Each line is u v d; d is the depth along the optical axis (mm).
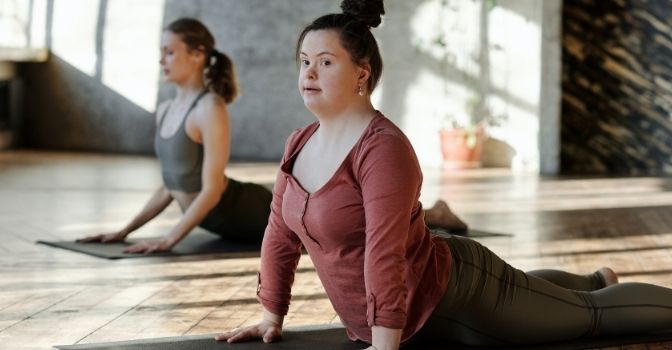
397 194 3643
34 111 16922
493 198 10750
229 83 6836
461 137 14062
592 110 14258
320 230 3826
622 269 6543
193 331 4656
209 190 6832
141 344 4234
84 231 8055
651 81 14000
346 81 3727
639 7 13992
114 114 16422
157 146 7043
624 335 4363
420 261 3852
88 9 16453
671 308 4363
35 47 16281
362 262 3836
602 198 10844
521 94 14117
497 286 4004
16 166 13750
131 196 10586
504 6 14164
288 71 15500
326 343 4238
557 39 13828
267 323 4289
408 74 14758
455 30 14461
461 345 4156
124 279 5957
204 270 6285
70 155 15562
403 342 3969
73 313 5016
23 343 4363
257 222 7246
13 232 7949
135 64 16281
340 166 3730
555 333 4184
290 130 15555
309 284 5906
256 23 15602
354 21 3744
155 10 16109
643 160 14117
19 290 5590
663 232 8312
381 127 3740
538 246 7520
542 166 13953
